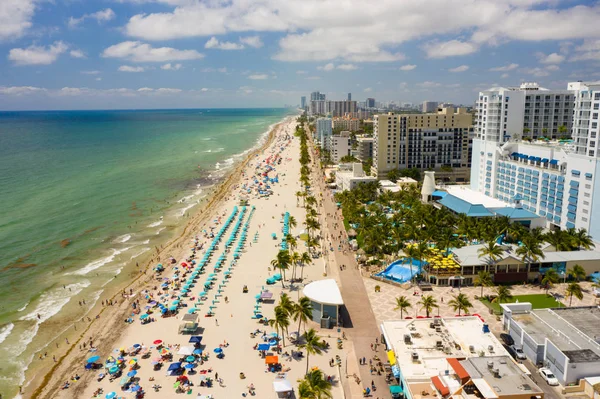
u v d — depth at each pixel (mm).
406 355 84000
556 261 131625
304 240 174750
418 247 138250
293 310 101625
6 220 199875
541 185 174250
